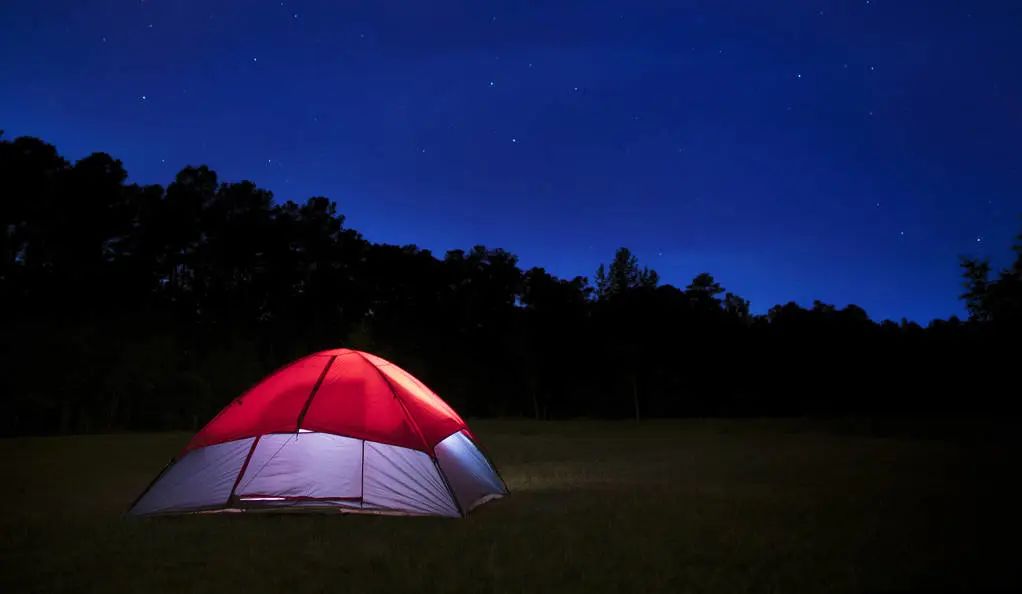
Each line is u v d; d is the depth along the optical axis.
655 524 6.93
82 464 14.45
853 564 5.38
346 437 7.92
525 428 31.22
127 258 42.16
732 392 45.25
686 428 29.12
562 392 50.91
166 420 39.12
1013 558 5.52
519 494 9.35
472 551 5.86
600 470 12.44
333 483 7.84
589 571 5.23
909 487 9.52
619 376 47.44
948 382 39.03
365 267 52.94
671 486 9.91
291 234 50.09
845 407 42.12
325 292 50.59
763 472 11.71
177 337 44.84
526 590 4.78
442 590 4.79
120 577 5.15
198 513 7.55
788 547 5.91
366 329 51.78
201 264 47.81
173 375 40.19
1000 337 30.75
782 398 44.19
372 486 7.81
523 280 52.59
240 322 48.06
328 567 5.39
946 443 18.66
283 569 5.34
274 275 49.53
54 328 35.75
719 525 6.86
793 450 16.52
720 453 15.99
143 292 42.41
